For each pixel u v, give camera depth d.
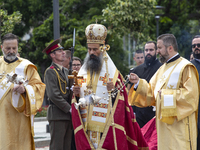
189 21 25.81
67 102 7.14
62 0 21.30
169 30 25.08
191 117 5.92
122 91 6.04
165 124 6.04
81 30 19.47
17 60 6.64
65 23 19.77
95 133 5.99
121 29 16.67
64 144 7.24
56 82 7.14
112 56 21.64
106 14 16.75
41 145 10.45
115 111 5.96
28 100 6.44
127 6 16.30
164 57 6.20
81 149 5.90
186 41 23.91
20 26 21.48
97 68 6.08
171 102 5.82
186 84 5.84
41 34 19.56
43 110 18.81
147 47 8.62
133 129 6.12
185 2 25.14
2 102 6.46
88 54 6.24
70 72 7.26
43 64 21.36
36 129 13.78
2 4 20.56
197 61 7.55
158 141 6.15
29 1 21.06
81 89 6.14
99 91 6.05
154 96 6.27
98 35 6.07
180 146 5.79
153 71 8.58
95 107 6.05
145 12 16.52
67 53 8.98
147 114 8.27
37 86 6.66
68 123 7.21
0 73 6.44
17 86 6.17
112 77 6.06
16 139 6.47
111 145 5.83
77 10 21.20
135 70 8.87
